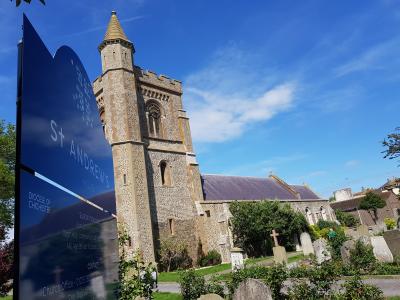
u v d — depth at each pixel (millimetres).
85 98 4555
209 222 34500
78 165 3803
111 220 5520
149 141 33562
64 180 3238
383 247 15766
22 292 2182
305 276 10750
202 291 12617
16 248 2193
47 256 2629
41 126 2797
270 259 27484
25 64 2578
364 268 14180
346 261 14820
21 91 2477
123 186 29500
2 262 15086
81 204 3740
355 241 15492
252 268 13844
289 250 36656
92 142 4734
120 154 30375
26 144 2469
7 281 15422
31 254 2357
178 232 32125
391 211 65938
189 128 37906
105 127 32594
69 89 3777
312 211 49594
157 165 33219
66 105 3592
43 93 2914
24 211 2326
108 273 4785
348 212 65250
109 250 5051
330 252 16984
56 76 3340
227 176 44531
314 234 39406
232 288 11828
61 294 2818
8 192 23875
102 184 5109
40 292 2432
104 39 33656
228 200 37719
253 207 35188
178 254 30531
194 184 35375
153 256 28250
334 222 49094
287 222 36344
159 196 32094
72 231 3305
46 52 3080
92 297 3754
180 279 13594
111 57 33062
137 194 29203
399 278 12414
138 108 33594
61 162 3211
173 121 36969
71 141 3639
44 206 2670
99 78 34500
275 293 10250
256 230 34250
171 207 32625
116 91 32125
